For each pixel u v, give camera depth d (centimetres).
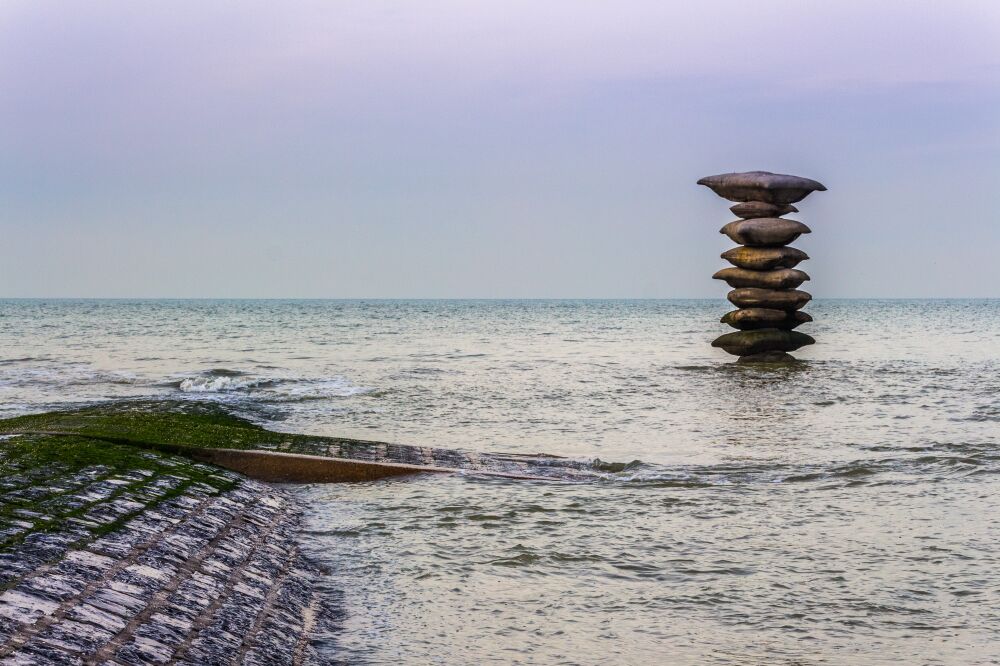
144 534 944
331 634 848
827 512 1280
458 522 1240
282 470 1480
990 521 1218
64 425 1552
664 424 2208
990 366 3794
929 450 1775
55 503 964
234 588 888
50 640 659
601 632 845
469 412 2412
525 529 1200
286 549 1084
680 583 979
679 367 3803
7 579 736
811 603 914
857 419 2256
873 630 843
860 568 1021
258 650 771
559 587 970
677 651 801
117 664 661
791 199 3694
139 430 1530
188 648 727
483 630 855
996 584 962
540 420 2270
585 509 1309
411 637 838
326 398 2700
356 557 1084
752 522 1228
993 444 1823
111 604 755
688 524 1222
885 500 1352
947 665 766
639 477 1539
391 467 1525
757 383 3158
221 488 1250
